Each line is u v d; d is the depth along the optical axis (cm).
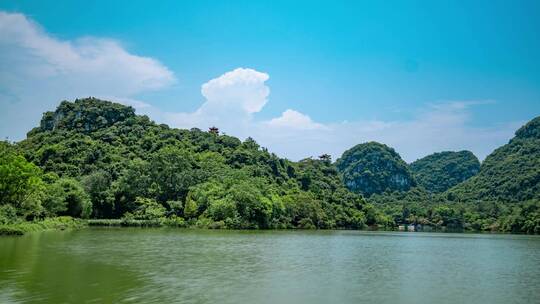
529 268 4847
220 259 4856
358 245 7838
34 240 6297
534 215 17275
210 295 2925
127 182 14362
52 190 10588
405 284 3631
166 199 14588
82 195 11931
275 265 4522
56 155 16100
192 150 19412
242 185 13762
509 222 18088
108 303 2620
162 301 2712
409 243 9000
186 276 3628
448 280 3906
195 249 5878
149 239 7388
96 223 12069
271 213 14012
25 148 18862
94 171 15062
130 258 4681
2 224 7506
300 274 3978
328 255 5734
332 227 17475
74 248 5434
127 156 17562
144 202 13825
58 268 3791
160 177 14675
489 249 7675
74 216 11881
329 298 3002
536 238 12494
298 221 15775
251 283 3416
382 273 4234
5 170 8056
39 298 2686
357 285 3519
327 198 19600
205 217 13088
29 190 8775
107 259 4547
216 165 17288
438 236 13338
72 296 2758
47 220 9638
